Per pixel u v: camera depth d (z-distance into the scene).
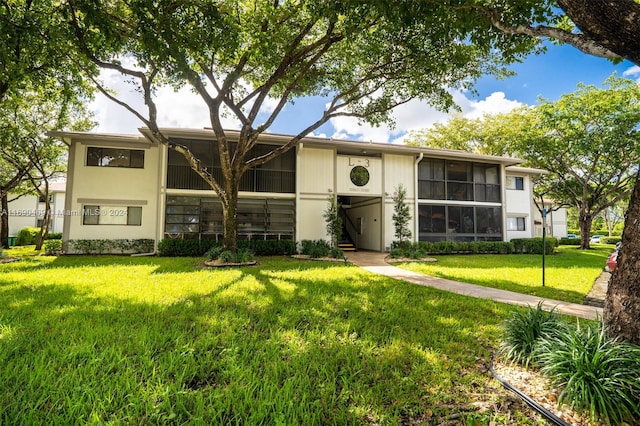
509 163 17.91
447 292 6.54
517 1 4.45
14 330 3.76
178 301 5.33
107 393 2.45
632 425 2.13
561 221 30.30
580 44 3.24
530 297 6.29
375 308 5.18
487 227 17.56
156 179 14.75
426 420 2.29
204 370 2.94
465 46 8.49
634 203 2.89
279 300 5.51
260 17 7.80
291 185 14.98
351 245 17.66
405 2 4.93
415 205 16.30
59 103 14.19
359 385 2.69
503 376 2.91
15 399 2.37
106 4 7.58
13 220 23.84
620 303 2.85
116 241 13.98
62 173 18.61
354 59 10.09
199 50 6.51
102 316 4.43
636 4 2.61
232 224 10.78
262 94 10.27
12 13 6.65
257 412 2.24
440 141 28.50
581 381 2.32
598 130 17.05
